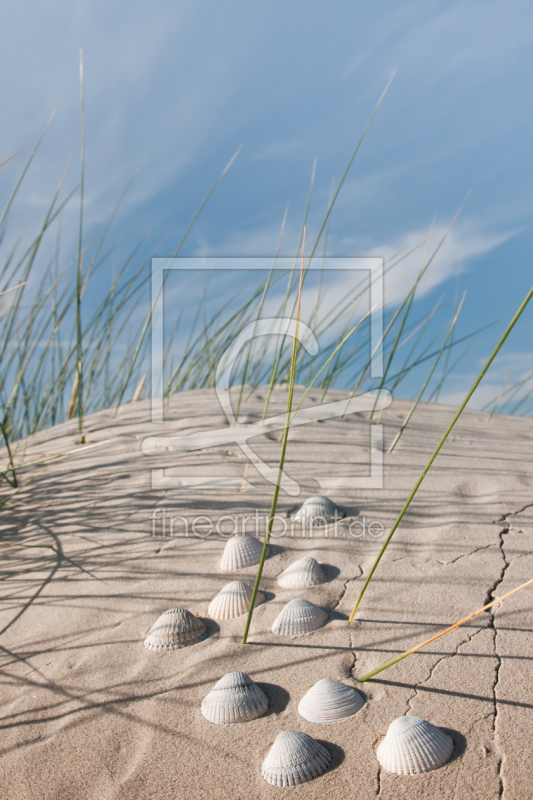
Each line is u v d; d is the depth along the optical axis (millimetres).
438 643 713
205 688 704
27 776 667
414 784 642
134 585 795
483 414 1394
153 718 690
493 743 654
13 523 887
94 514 885
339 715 674
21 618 778
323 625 736
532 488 888
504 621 725
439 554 793
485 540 806
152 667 723
